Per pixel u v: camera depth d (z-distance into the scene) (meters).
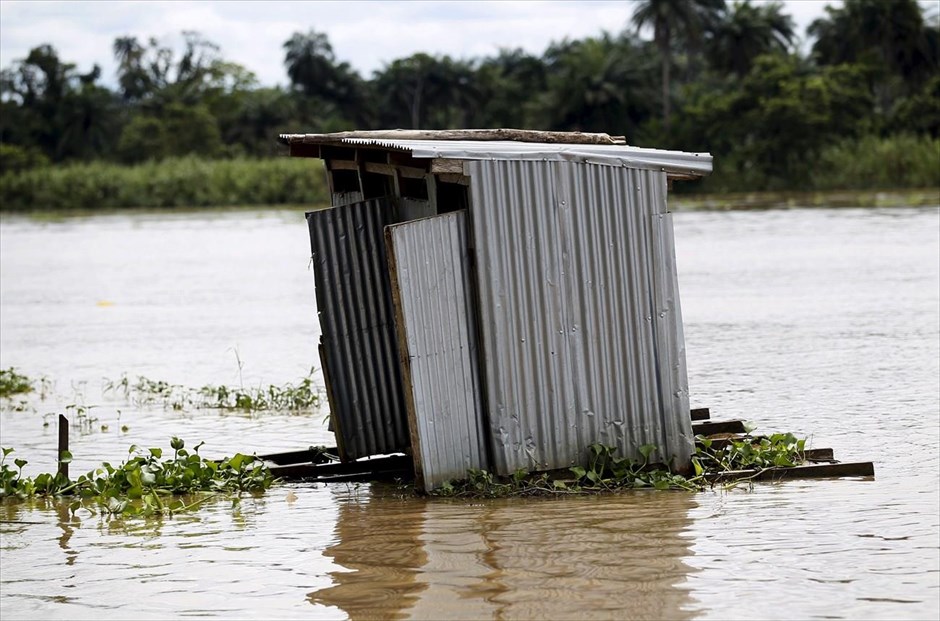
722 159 82.50
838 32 98.12
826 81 79.62
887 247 36.38
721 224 50.06
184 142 105.69
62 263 42.78
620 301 10.14
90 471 11.61
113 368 19.50
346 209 11.26
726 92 100.38
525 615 7.04
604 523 9.05
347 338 11.28
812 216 52.91
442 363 9.84
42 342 23.05
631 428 10.21
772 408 14.01
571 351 10.04
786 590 7.45
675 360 10.34
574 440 10.09
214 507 10.22
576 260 10.02
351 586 7.74
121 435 13.86
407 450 11.44
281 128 114.25
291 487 10.96
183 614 7.35
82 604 7.62
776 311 23.45
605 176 10.09
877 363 17.03
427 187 10.64
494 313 9.84
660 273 10.26
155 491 10.42
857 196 68.06
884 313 22.48
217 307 28.20
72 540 9.21
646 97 99.50
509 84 120.25
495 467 10.04
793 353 18.22
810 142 77.56
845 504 9.56
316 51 129.00
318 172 86.81
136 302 29.86
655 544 8.48
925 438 12.16
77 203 88.75
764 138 80.06
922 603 7.19
